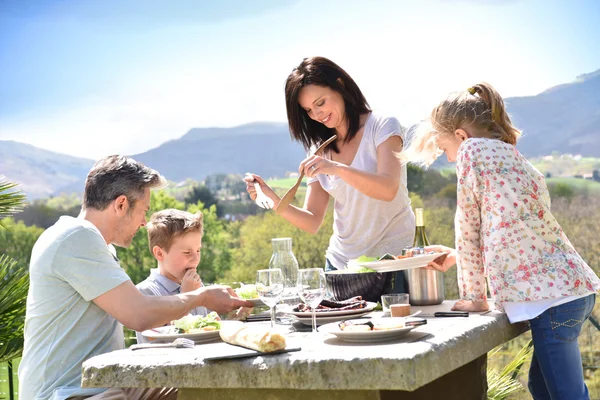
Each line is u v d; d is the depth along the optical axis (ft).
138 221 7.31
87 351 6.61
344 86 8.75
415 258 7.42
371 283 7.70
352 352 4.89
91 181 7.17
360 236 8.96
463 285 6.93
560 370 6.38
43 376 6.54
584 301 6.47
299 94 8.82
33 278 6.71
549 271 6.44
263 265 42.22
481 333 5.78
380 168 8.46
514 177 6.68
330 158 9.16
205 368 5.12
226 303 7.02
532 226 6.58
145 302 6.52
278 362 4.90
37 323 6.64
